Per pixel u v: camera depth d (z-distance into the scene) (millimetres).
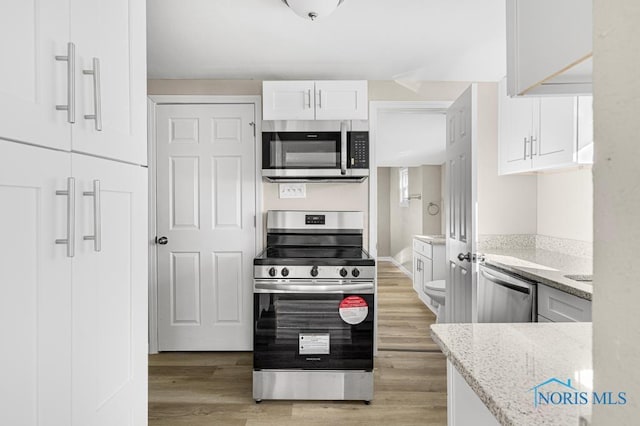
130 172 1153
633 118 387
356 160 3086
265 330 2582
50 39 827
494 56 2961
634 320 387
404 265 7762
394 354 3430
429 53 2910
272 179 3326
